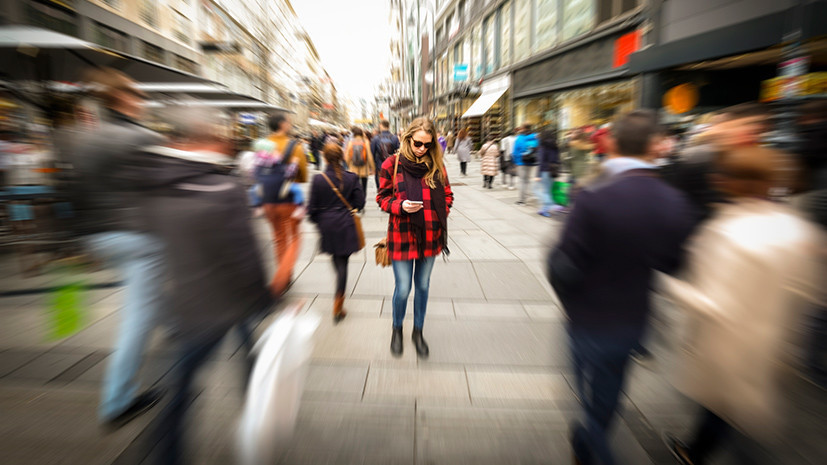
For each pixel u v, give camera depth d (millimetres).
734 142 1572
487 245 5891
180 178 1659
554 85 14297
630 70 9531
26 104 6172
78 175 1854
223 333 1709
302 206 4562
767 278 1478
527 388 2639
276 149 4352
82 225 1989
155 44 17984
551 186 7801
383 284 4426
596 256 1617
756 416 1537
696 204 2162
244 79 34812
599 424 1741
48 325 3365
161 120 1749
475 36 24406
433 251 2889
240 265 1743
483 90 22781
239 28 33188
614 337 1634
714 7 7523
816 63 5645
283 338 1804
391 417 2363
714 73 8758
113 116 1891
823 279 1494
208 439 2168
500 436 2227
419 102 40812
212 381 2633
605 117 11633
